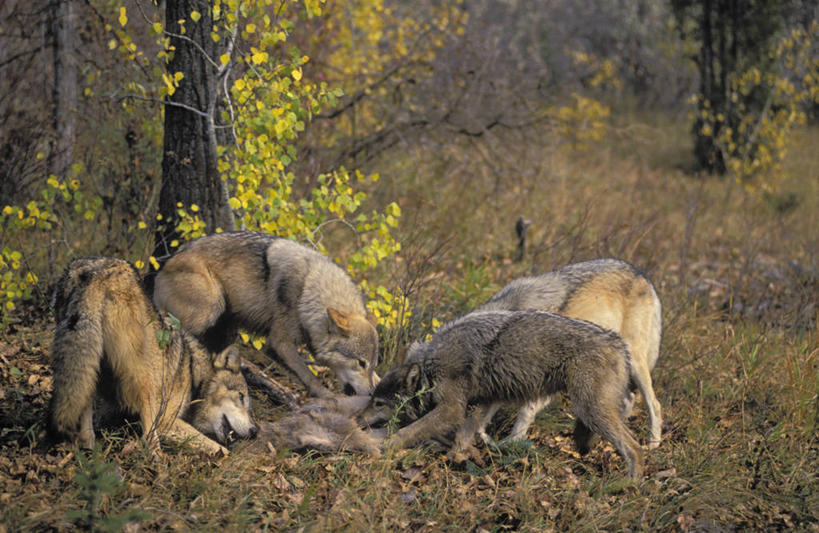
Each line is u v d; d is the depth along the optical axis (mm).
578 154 33125
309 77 17797
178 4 10695
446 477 8219
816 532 7672
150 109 13773
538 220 20562
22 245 12188
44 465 7309
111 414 8445
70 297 7434
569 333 8766
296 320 9859
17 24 16578
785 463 9070
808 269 18234
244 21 12016
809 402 10531
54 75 15297
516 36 44094
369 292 10930
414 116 20766
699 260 19594
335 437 8750
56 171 13875
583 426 9117
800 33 29828
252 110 10359
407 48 21922
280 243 10031
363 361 9773
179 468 7641
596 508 7707
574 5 51656
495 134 21906
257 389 10180
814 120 42312
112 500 6754
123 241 12883
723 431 9969
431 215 18781
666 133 40719
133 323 7715
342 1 20062
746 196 27250
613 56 48125
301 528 6836
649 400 9867
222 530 6637
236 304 9859
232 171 10281
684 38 35125
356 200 10680
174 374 8391
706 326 14273
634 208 23109
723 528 7664
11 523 6168
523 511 7648
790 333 14211
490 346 9062
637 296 10422
